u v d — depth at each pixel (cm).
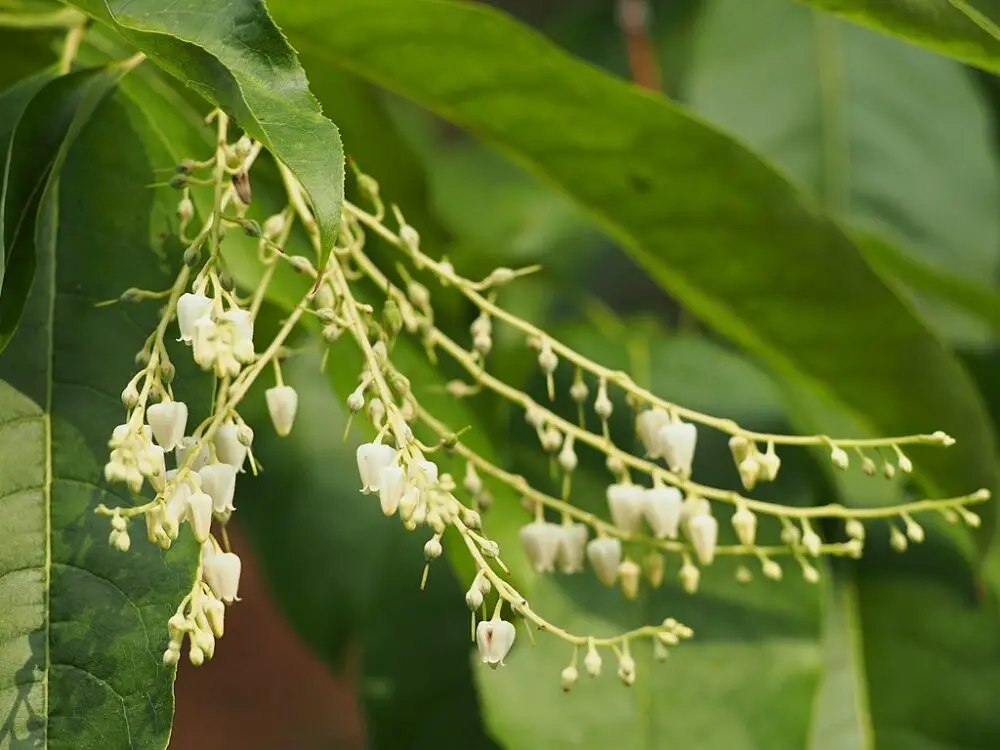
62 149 56
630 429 65
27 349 56
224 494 53
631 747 62
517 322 56
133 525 55
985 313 70
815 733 68
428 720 72
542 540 58
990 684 68
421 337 58
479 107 61
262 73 52
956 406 62
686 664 63
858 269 61
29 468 55
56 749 54
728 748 62
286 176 55
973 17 57
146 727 54
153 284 57
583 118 61
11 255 55
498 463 61
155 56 53
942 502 57
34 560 55
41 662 54
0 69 62
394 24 60
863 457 56
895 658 69
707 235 62
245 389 53
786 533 58
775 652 63
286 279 59
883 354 63
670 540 61
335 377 60
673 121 60
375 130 65
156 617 55
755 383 67
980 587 66
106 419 56
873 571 69
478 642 54
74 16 60
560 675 62
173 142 60
